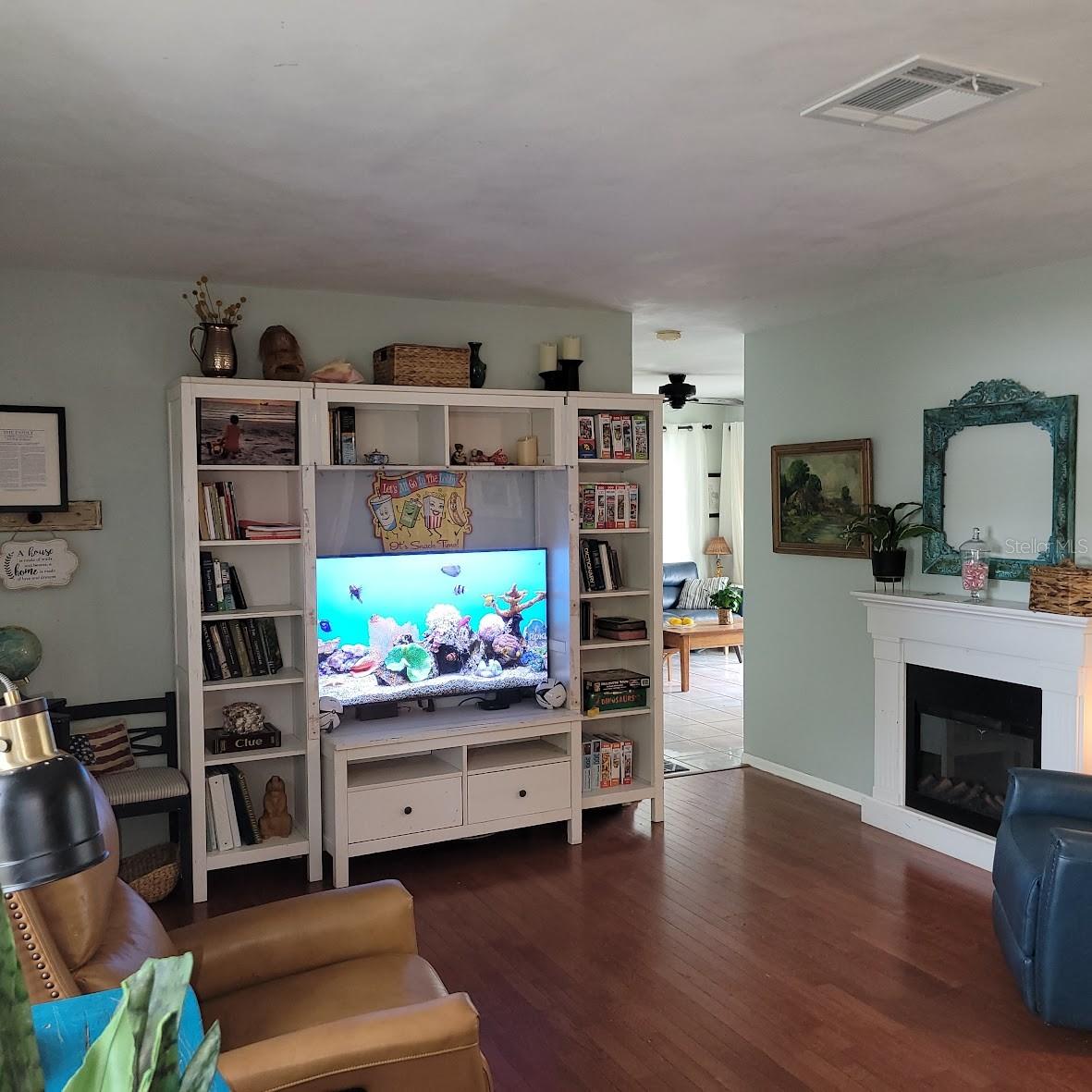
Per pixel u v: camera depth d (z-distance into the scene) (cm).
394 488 477
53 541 422
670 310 522
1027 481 436
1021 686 427
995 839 436
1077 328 414
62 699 408
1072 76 226
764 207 331
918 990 331
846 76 225
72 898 184
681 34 204
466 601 472
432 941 372
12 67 215
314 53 210
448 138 262
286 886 430
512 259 404
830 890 416
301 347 463
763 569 595
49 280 420
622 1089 277
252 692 457
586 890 418
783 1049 297
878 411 511
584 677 511
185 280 438
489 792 455
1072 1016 296
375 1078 192
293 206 325
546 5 190
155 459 440
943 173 297
